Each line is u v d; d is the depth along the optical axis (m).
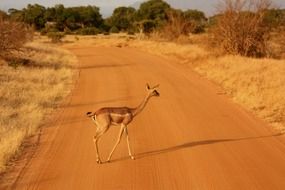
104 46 66.56
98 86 27.91
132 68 37.28
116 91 26.08
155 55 49.28
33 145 15.48
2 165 13.31
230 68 31.44
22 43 38.00
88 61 43.66
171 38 65.06
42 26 113.19
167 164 13.75
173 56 46.09
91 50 58.69
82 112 20.52
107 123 13.86
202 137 16.58
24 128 16.91
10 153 14.20
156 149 15.23
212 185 12.09
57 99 23.33
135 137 16.62
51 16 114.69
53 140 16.09
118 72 34.75
